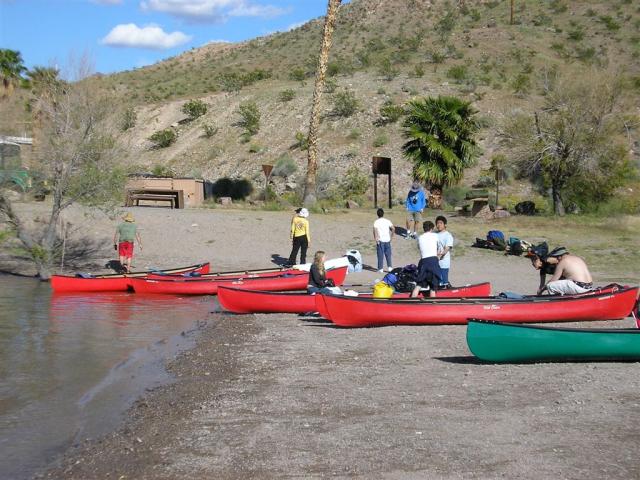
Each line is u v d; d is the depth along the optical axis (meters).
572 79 31.70
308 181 33.03
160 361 10.86
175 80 90.81
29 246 21.28
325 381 9.17
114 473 6.22
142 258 23.39
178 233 26.02
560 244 24.30
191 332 13.35
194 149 54.66
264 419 7.59
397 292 15.05
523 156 32.44
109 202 21.75
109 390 9.19
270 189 40.12
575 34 75.62
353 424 7.27
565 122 30.34
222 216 28.52
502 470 5.85
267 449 6.62
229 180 42.50
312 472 5.99
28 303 17.12
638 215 30.91
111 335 13.10
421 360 10.19
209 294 18.50
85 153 21.03
